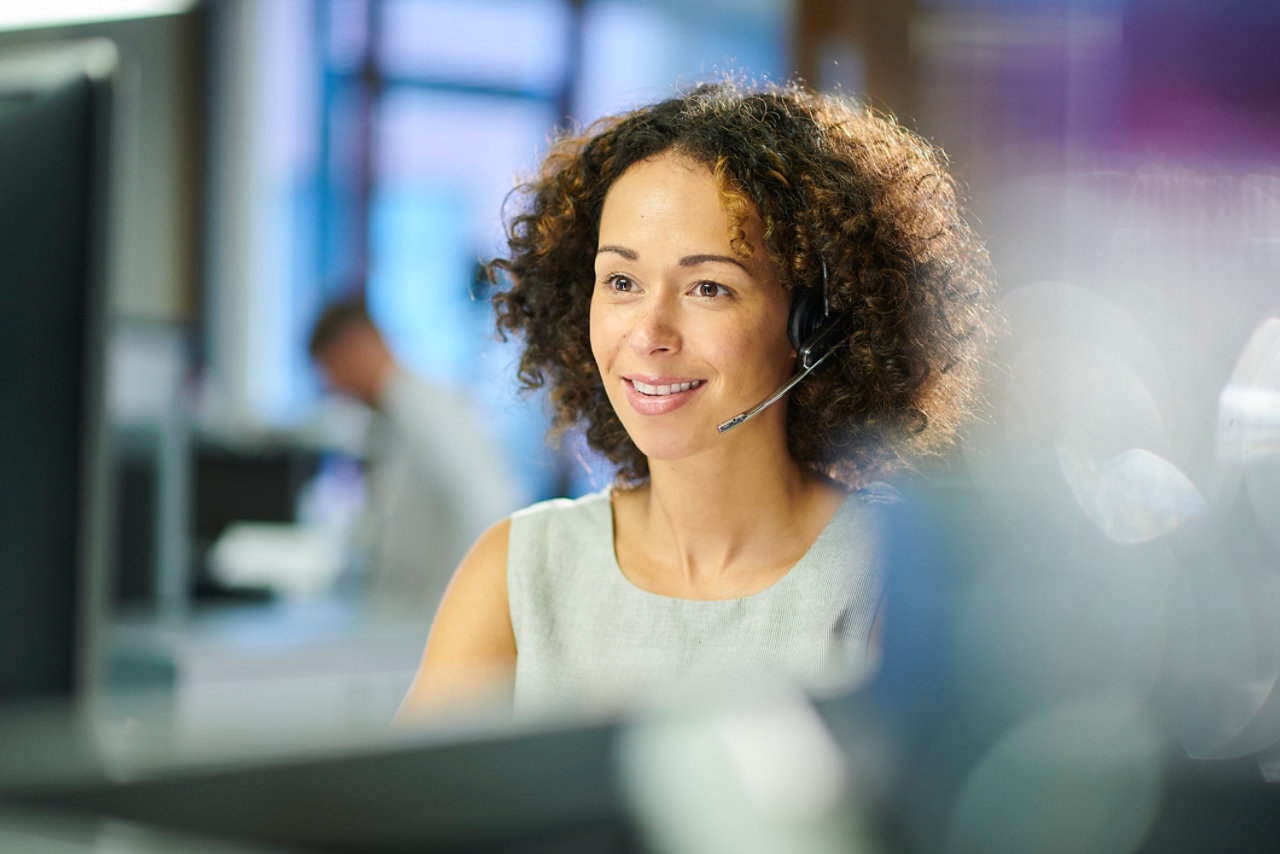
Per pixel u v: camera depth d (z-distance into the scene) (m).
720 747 0.44
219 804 0.42
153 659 2.66
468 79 7.03
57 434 0.90
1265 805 0.49
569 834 0.44
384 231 7.12
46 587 0.89
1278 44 4.90
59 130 0.91
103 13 2.05
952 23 5.24
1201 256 4.59
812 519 1.37
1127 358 1.41
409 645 2.93
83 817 0.41
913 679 0.46
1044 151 5.11
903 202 1.42
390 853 0.43
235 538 3.64
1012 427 0.69
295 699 0.56
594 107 1.62
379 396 3.67
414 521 3.55
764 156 1.27
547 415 1.65
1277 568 0.51
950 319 1.47
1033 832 0.46
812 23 5.68
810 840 0.43
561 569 1.43
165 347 2.96
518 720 0.45
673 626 1.33
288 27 6.96
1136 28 5.05
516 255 1.56
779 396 1.31
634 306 1.30
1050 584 0.48
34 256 0.90
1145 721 0.48
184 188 6.89
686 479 1.33
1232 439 0.60
